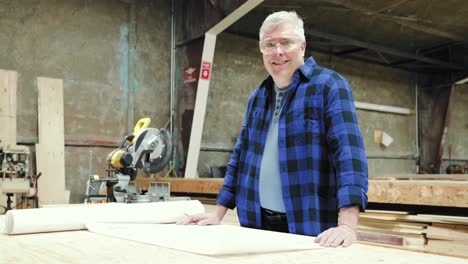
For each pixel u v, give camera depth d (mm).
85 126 5203
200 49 5320
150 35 5742
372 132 7980
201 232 1118
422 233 2438
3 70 4594
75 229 1201
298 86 1405
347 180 1192
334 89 1317
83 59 5234
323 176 1329
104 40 5395
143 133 2494
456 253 2287
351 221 1148
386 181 2445
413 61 8016
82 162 5164
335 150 1263
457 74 8422
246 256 796
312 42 7047
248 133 1551
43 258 766
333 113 1290
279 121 1419
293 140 1366
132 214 1333
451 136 8922
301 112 1362
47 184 4660
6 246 911
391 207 2822
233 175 1598
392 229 2555
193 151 5305
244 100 6402
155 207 1420
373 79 8109
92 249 861
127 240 981
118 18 5516
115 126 5422
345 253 838
